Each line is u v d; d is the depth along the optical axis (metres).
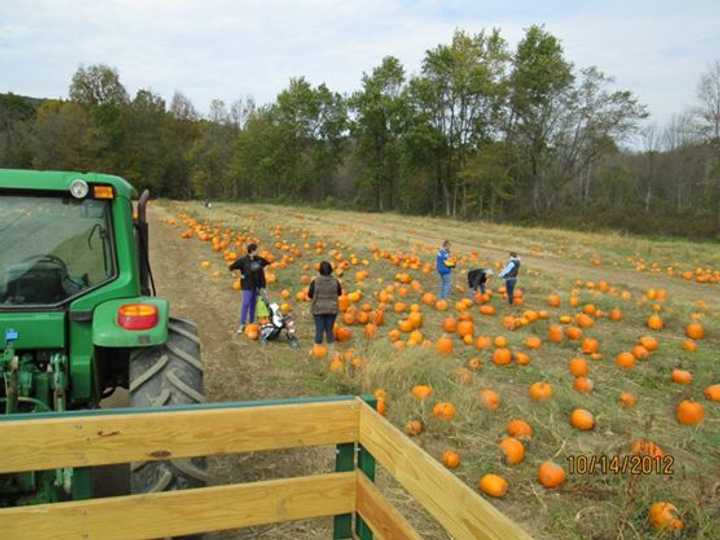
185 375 3.70
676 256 24.61
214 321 10.42
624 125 47.53
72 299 3.74
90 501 2.64
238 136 88.44
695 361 8.73
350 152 77.31
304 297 12.54
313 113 76.00
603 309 12.68
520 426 5.70
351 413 3.03
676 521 4.11
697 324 10.64
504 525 1.84
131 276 3.92
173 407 2.72
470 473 5.05
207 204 55.97
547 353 9.10
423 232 33.38
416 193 64.69
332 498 3.05
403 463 2.57
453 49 56.22
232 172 84.31
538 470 5.05
